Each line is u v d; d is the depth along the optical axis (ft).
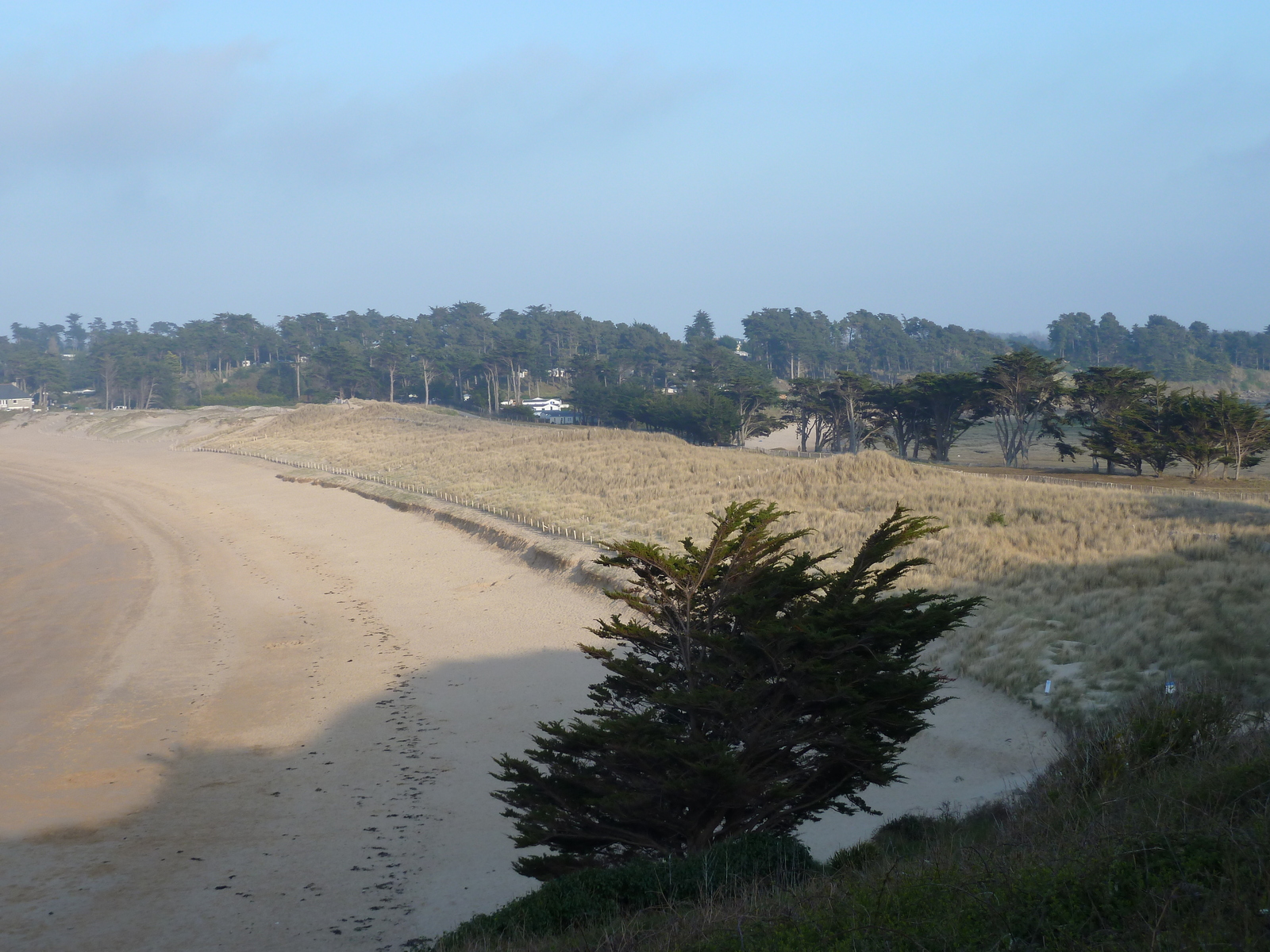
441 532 163.02
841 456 179.93
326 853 57.31
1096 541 103.50
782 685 45.03
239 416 416.87
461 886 52.80
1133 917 21.35
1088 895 22.62
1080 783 39.09
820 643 43.24
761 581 47.03
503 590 125.08
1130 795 32.73
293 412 393.09
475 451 257.34
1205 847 23.84
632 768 43.75
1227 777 30.14
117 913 50.24
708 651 46.62
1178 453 222.07
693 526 135.33
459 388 635.25
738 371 524.52
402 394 643.04
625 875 38.01
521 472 213.87
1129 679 66.03
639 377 655.76
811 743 45.06
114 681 93.76
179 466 295.69
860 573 48.67
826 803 48.03
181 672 96.43
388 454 274.57
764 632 42.70
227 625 114.83
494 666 94.79
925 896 24.49
